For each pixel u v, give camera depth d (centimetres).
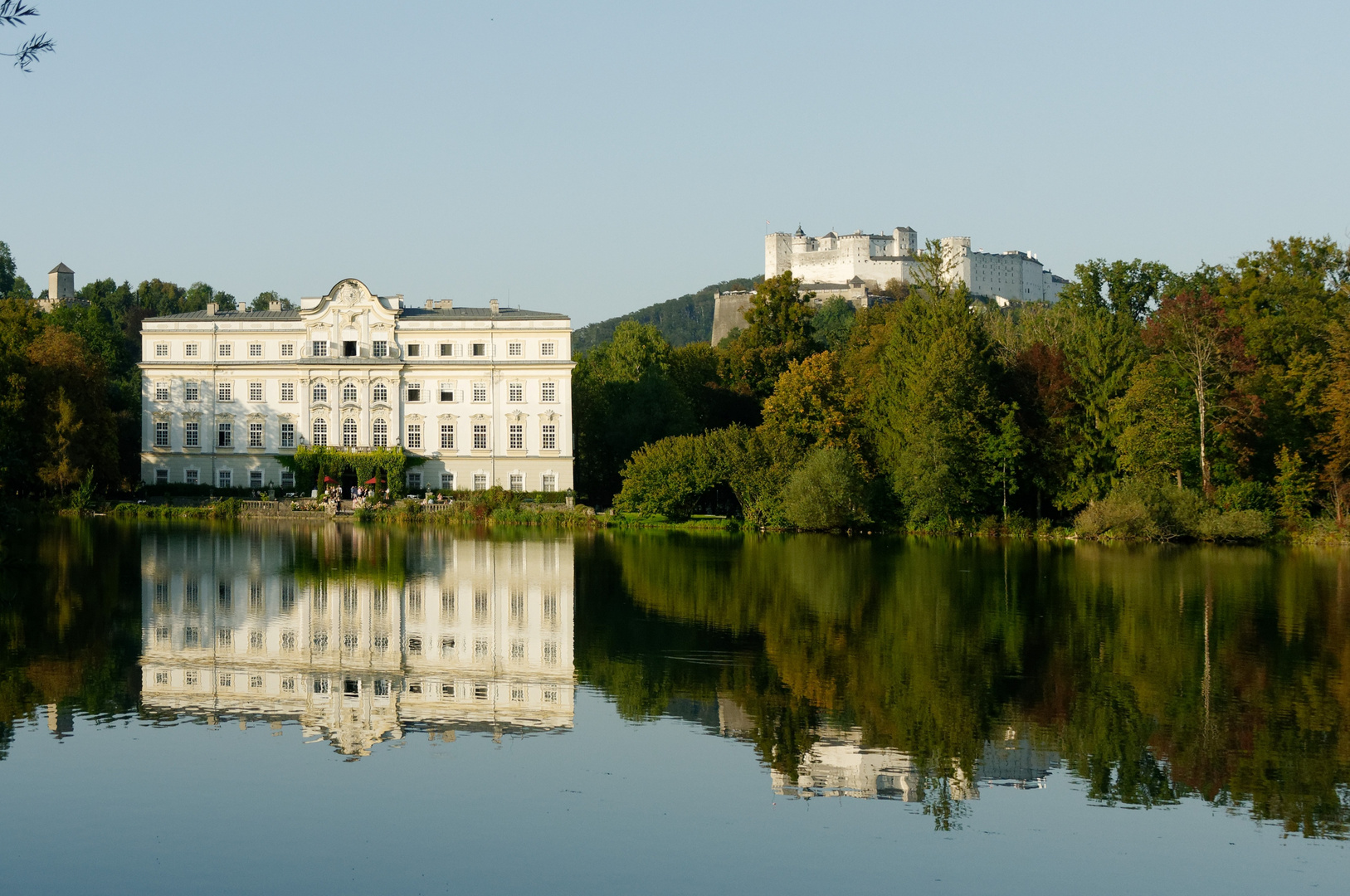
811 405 11919
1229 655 4719
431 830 2828
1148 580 6994
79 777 3147
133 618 5362
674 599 6128
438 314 13850
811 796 3067
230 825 2841
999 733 3619
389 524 11656
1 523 8262
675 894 2508
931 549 9025
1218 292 11106
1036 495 10769
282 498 13238
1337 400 9344
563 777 3206
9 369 11256
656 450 11700
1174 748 3469
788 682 4241
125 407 14825
